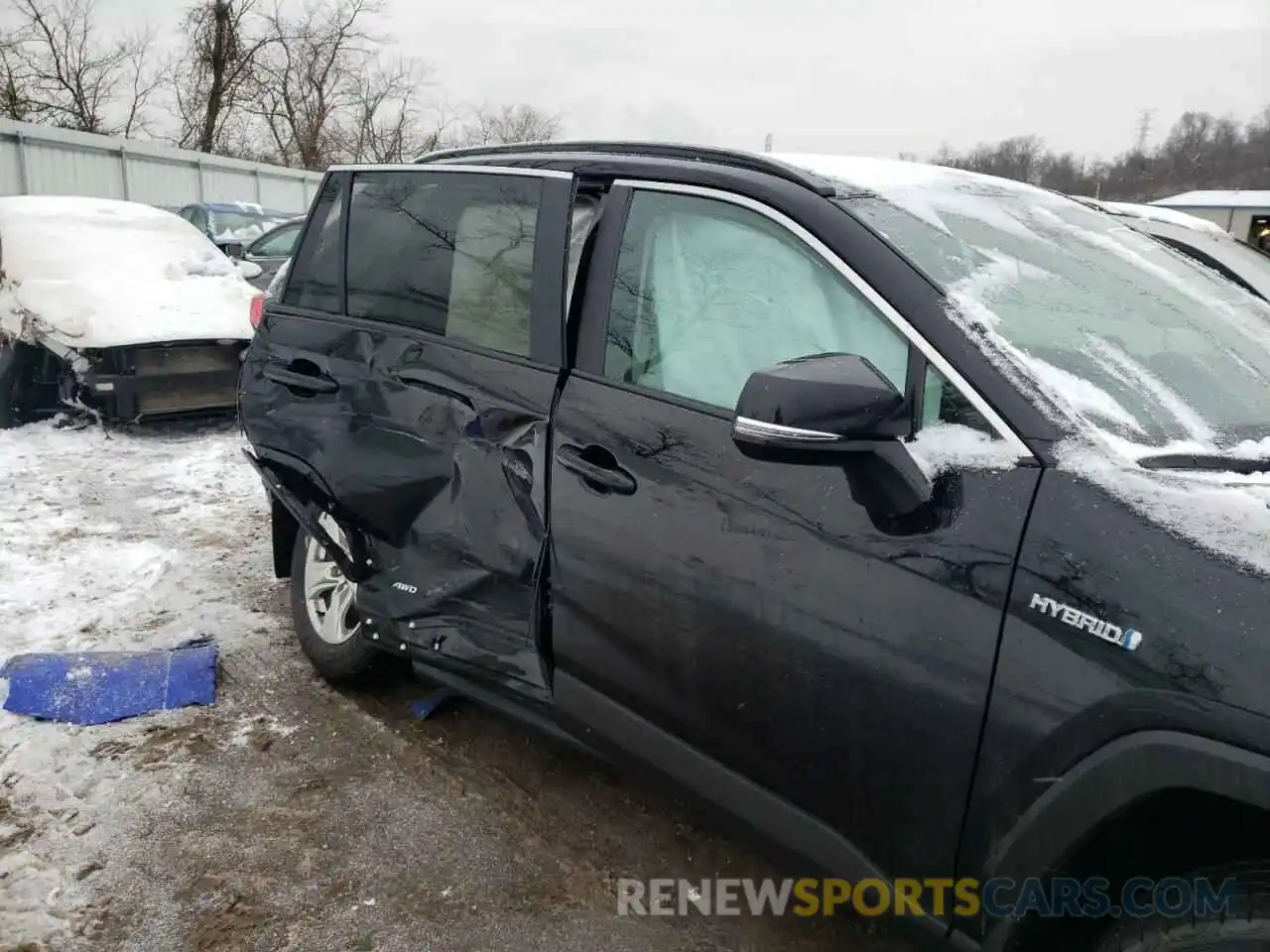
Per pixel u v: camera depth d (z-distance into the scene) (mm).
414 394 3053
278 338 3666
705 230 2443
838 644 1979
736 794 2244
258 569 5051
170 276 8211
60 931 2494
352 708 3643
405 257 3258
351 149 39938
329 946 2482
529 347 2740
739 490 2164
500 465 2752
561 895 2688
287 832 2924
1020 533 1755
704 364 2367
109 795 3064
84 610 4406
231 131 35375
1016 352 1941
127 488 6461
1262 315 2566
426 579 3031
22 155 18641
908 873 1930
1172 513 1649
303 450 3445
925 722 1854
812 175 2377
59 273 7816
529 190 2855
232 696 3717
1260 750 1438
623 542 2404
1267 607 1498
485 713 3668
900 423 1901
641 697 2432
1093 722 1624
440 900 2658
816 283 2211
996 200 2637
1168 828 1667
